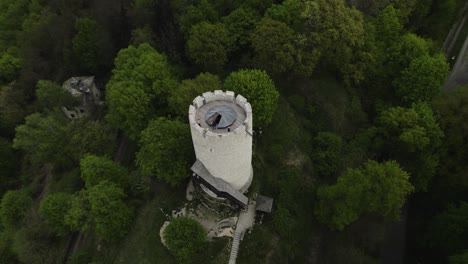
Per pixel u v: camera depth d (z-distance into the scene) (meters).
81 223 49.84
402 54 67.81
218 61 62.31
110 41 73.19
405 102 65.75
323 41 59.44
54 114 65.94
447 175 59.41
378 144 60.97
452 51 80.12
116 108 58.31
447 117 59.66
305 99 63.91
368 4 69.50
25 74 74.19
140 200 53.00
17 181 71.50
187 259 44.34
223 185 45.00
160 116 58.62
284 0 68.06
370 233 54.81
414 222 61.50
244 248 46.28
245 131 39.62
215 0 68.06
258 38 59.38
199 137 39.22
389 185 48.81
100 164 52.91
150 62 59.16
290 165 56.19
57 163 65.00
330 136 58.84
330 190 49.84
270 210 48.22
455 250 51.03
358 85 68.25
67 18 75.06
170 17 70.12
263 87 53.31
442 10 79.94
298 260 49.94
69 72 76.00
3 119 71.50
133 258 48.00
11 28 93.12
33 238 54.91
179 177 48.81
